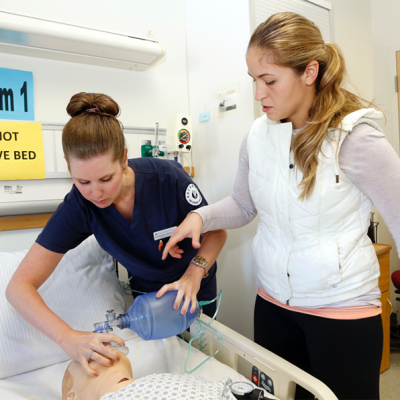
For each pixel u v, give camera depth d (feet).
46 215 4.86
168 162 3.89
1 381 3.14
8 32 4.16
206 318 3.84
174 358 3.44
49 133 4.89
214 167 6.04
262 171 3.10
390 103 8.38
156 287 3.97
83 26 4.61
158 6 6.08
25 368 3.37
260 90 2.65
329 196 2.67
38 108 4.93
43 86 4.97
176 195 3.70
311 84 2.66
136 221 3.48
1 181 4.56
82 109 2.84
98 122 2.70
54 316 2.84
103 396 2.12
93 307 3.89
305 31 2.52
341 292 2.78
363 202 2.79
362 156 2.50
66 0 5.11
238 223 3.69
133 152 5.77
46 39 4.42
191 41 6.34
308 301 2.94
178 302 2.90
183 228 3.23
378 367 2.83
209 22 5.87
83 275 4.01
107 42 4.71
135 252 3.68
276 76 2.54
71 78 5.20
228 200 3.72
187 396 2.03
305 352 3.45
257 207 3.28
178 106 6.41
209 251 3.59
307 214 2.78
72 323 3.72
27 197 4.75
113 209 3.42
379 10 8.43
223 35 5.58
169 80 6.28
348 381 2.82
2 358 3.27
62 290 3.82
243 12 5.15
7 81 4.66
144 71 5.95
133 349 3.59
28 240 4.79
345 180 2.66
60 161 4.98
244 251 5.51
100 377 2.51
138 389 2.10
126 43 4.86
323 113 2.63
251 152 3.22
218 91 5.79
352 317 2.75
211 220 3.39
